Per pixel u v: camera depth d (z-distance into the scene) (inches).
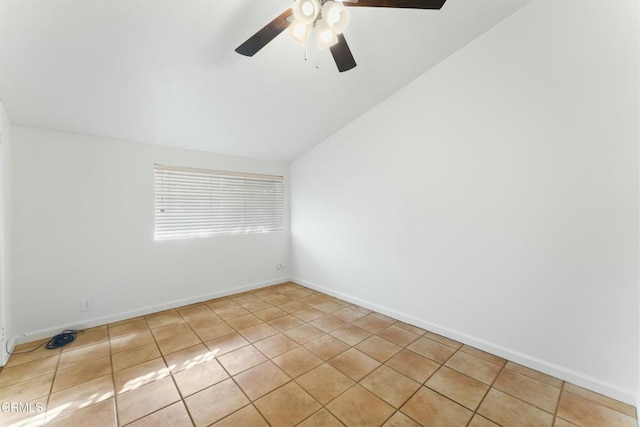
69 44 65.4
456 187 90.3
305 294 140.9
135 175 111.3
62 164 96.6
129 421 57.5
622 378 63.1
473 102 85.5
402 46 84.6
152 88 84.3
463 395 65.3
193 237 127.3
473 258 87.0
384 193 112.3
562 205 70.4
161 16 62.9
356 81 97.6
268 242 154.8
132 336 95.0
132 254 111.0
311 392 66.4
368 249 119.6
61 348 87.0
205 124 108.2
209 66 80.0
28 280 91.0
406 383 69.7
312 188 147.6
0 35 60.1
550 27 70.9
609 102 63.6
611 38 63.1
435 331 96.8
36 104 82.2
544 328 73.8
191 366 77.2
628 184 61.8
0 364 75.2
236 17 66.6
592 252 66.5
